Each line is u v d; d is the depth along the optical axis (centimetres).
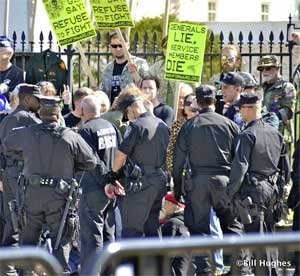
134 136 3158
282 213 3331
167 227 3222
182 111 3588
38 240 3083
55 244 3047
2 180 3284
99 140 3238
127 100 3184
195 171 3155
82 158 3070
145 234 3194
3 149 3269
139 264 1761
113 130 3278
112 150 3266
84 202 3222
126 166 3178
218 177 3130
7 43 3841
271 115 3334
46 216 3050
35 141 3044
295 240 1795
